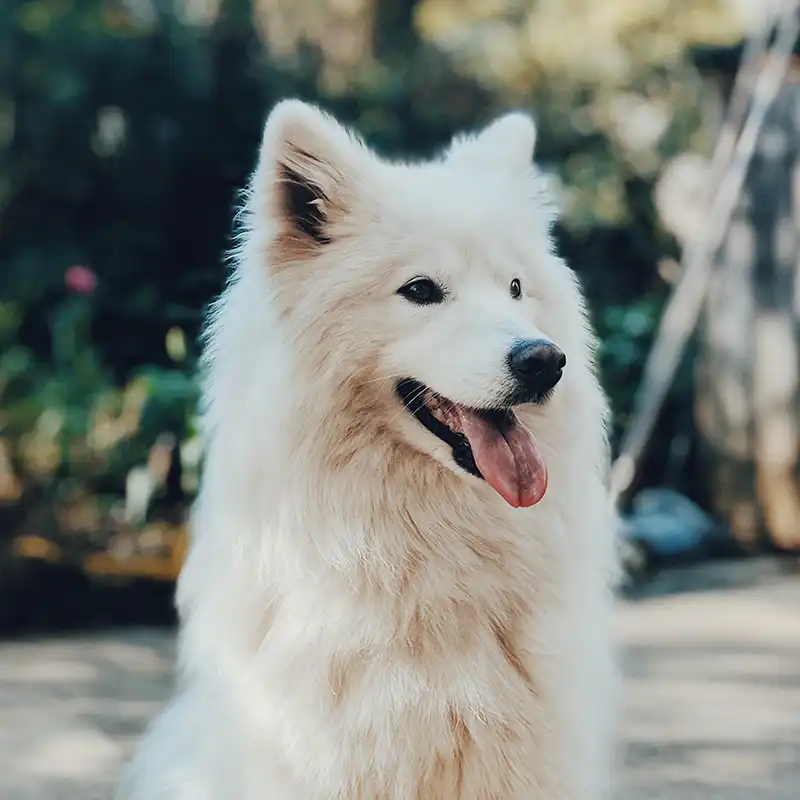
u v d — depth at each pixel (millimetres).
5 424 2811
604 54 4012
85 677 2105
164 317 3090
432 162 1354
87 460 2760
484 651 1175
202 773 1213
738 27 4066
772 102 3055
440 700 1154
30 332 3363
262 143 1230
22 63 3434
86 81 3451
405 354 1204
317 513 1186
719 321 3141
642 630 2346
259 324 1220
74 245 3424
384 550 1185
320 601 1169
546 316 1267
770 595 2633
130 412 2762
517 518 1193
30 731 1830
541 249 1296
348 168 1236
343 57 4203
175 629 2506
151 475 2664
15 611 2498
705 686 1988
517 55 4023
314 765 1146
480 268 1235
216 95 3547
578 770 1180
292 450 1188
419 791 1158
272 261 1219
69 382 2920
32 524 2654
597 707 1215
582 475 1229
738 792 1558
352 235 1229
